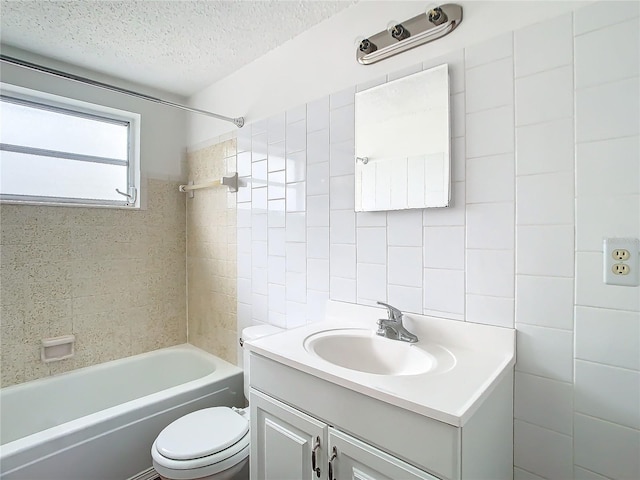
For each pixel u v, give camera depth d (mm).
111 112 2145
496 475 938
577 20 946
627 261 878
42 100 1930
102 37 1666
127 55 1845
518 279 1051
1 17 1497
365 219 1413
